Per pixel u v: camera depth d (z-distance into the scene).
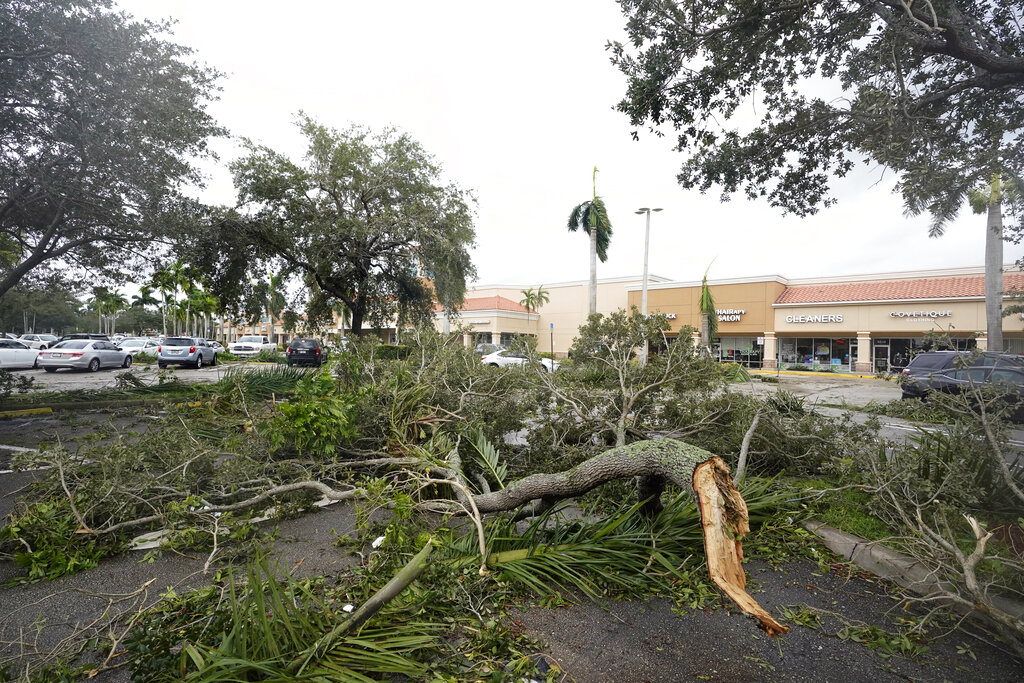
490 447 5.38
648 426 6.23
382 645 2.49
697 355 5.68
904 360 29.70
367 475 5.79
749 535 4.18
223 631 2.52
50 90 8.33
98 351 23.58
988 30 5.42
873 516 4.29
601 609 3.18
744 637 2.88
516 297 49.75
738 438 5.82
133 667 2.28
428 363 7.47
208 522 4.17
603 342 6.22
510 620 3.00
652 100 6.51
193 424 6.76
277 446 5.39
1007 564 3.05
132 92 8.99
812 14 6.05
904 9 5.10
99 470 4.51
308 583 3.08
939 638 2.86
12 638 2.82
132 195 9.95
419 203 15.89
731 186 7.36
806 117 6.48
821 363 32.78
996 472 4.32
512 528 4.00
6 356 22.64
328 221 14.68
